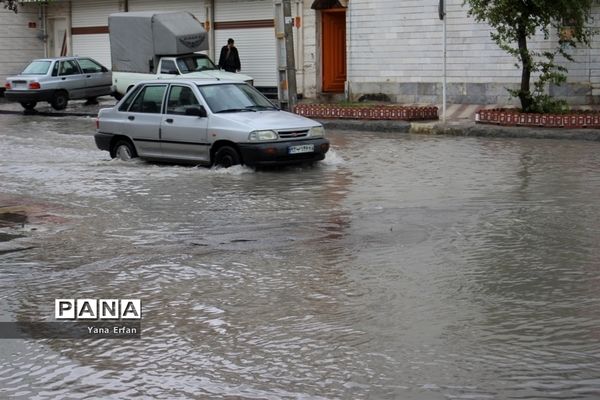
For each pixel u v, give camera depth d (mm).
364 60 33438
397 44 32438
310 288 9727
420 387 6859
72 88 37344
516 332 8109
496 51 29906
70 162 20359
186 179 17438
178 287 9898
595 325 8273
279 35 31375
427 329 8250
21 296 9703
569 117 24062
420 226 12773
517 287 9594
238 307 9094
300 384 6992
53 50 46562
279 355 7664
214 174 17922
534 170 17859
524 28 25094
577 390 6746
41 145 24422
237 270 10570
